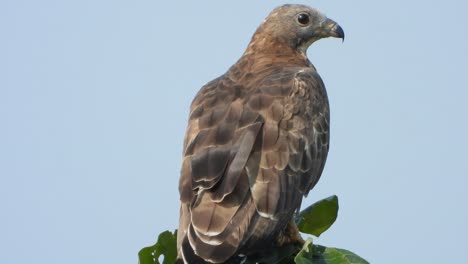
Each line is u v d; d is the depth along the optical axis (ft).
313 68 54.70
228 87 48.14
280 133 45.52
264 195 43.42
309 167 46.52
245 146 44.14
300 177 45.73
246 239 42.50
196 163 43.88
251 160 44.16
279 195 43.96
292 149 45.52
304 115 47.06
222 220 42.27
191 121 46.68
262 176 43.91
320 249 42.91
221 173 43.29
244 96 47.01
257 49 56.13
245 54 56.03
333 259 42.42
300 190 45.73
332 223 46.14
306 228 46.21
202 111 46.68
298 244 45.55
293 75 48.78
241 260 42.75
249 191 43.37
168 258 44.14
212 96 47.55
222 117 45.78
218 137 44.62
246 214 42.80
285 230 45.47
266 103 46.39
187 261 41.52
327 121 48.85
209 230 41.98
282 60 54.03
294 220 45.80
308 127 47.01
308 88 48.29
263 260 44.80
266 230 43.14
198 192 43.06
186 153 44.88
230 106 46.29
